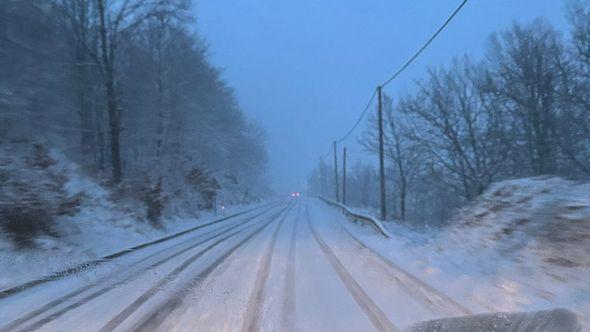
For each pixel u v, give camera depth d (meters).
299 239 15.57
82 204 16.00
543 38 23.14
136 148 31.53
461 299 6.16
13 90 17.72
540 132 23.05
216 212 32.97
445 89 27.56
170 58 31.38
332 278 8.20
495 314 3.91
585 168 20.55
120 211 18.36
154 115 30.64
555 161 22.28
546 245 7.55
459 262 8.81
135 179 22.61
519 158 24.55
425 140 29.27
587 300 5.29
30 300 6.51
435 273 8.17
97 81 25.61
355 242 14.38
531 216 8.77
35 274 8.48
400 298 6.46
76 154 23.75
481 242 9.59
